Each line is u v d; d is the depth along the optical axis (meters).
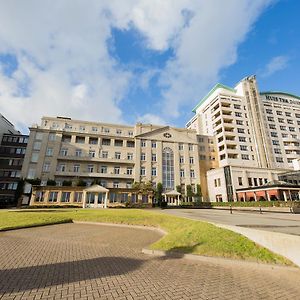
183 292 5.12
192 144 58.19
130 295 4.88
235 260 7.65
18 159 53.62
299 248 7.22
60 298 4.66
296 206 28.16
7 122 59.78
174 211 29.84
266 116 68.12
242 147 61.16
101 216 20.67
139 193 42.84
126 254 8.81
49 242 10.94
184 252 8.63
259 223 14.12
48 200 37.84
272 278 6.24
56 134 49.84
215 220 16.41
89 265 7.17
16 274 6.13
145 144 54.41
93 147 52.16
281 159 63.53
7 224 15.68
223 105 64.88
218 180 53.59
